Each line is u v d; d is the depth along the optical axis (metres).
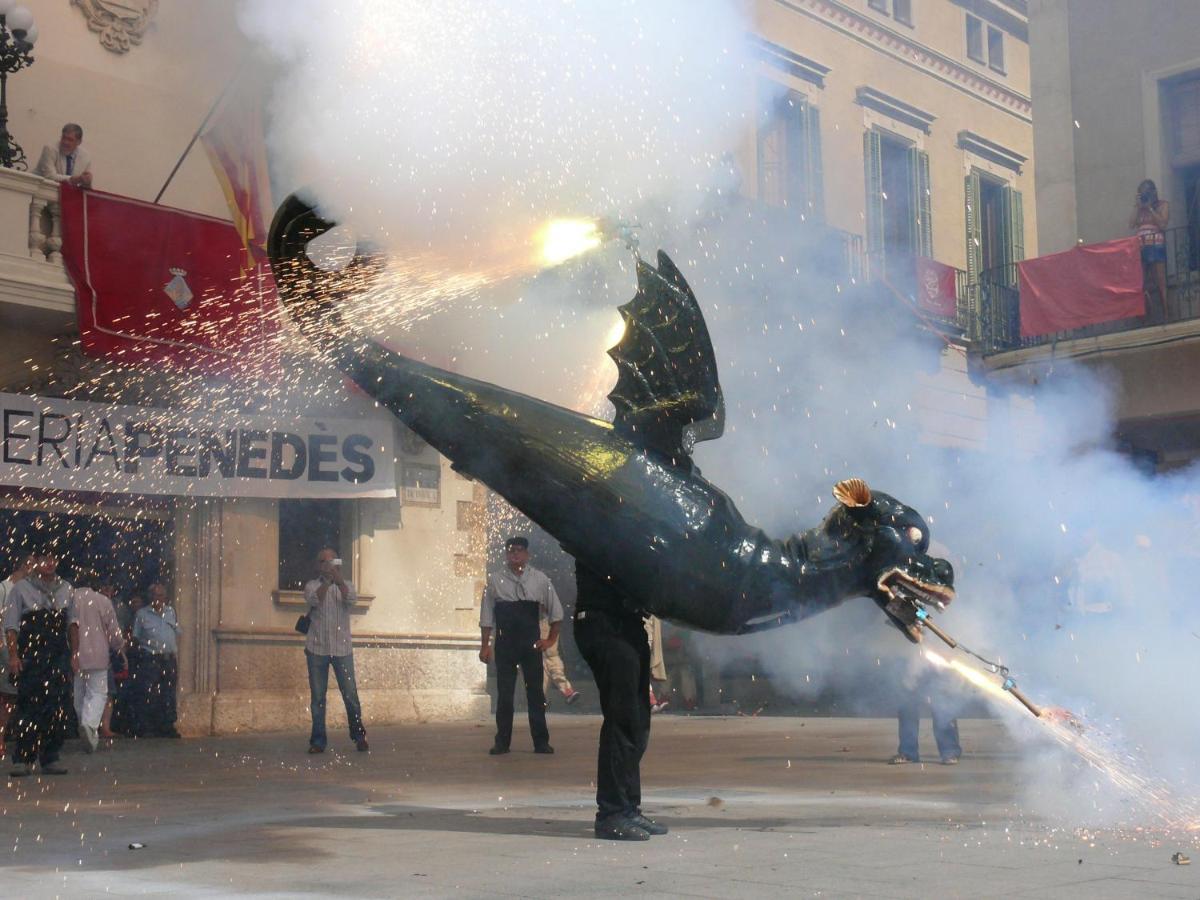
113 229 12.80
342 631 11.20
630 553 4.77
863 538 4.83
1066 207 16.83
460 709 16.30
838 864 4.21
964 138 24.69
